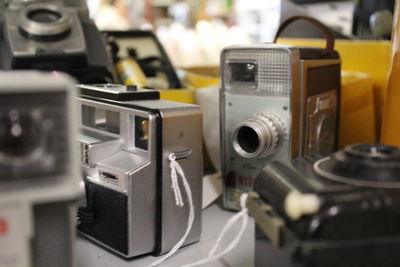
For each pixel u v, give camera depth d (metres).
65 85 0.29
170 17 1.83
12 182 0.29
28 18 0.66
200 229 0.54
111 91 0.53
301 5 0.97
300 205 0.33
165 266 0.49
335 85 0.65
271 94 0.57
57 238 0.36
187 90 0.72
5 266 0.30
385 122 0.60
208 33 1.24
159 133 0.47
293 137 0.56
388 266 0.33
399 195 0.34
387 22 0.83
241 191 0.62
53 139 0.30
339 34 0.90
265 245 0.40
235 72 0.60
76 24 0.69
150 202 0.48
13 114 0.29
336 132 0.67
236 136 0.58
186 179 0.50
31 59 0.63
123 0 1.67
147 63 0.83
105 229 0.50
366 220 0.33
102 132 0.54
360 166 0.37
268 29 1.49
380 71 0.77
